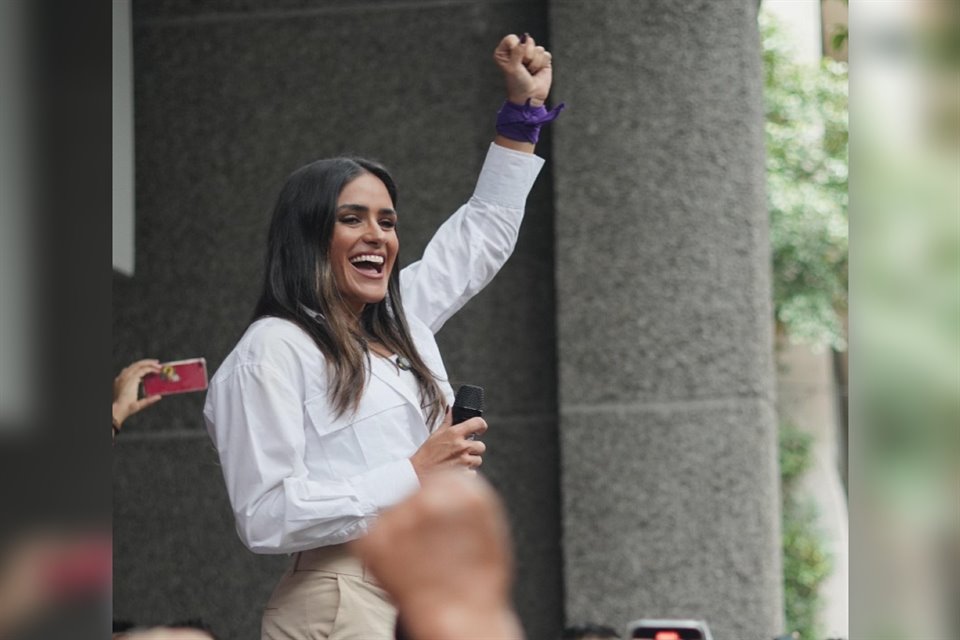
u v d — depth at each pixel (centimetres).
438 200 579
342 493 314
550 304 576
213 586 577
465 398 325
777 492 577
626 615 555
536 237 579
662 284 565
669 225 566
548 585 570
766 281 579
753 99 571
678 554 556
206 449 581
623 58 573
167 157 591
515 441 574
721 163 567
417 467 312
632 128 571
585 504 559
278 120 589
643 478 559
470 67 583
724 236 565
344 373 332
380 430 333
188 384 505
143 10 594
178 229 589
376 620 317
